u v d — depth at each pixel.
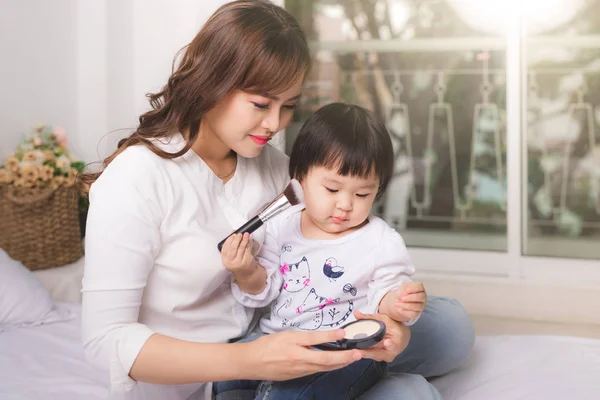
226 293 1.23
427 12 3.06
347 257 1.18
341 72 3.20
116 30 2.73
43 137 2.48
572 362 1.56
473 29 3.02
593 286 2.64
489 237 3.14
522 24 2.92
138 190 1.08
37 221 2.38
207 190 1.17
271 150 1.38
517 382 1.46
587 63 2.93
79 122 2.75
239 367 0.98
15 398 1.35
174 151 1.15
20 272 1.92
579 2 2.88
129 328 1.04
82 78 2.73
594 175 2.99
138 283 1.06
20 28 2.49
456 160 3.15
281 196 1.13
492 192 3.12
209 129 1.17
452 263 3.02
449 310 1.44
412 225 3.23
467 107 3.10
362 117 1.17
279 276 1.22
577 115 2.97
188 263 1.12
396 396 1.12
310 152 1.17
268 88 1.07
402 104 3.17
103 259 1.04
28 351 1.60
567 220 3.03
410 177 3.21
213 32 1.07
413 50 3.11
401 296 1.03
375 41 3.14
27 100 2.53
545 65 2.96
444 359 1.43
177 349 1.00
